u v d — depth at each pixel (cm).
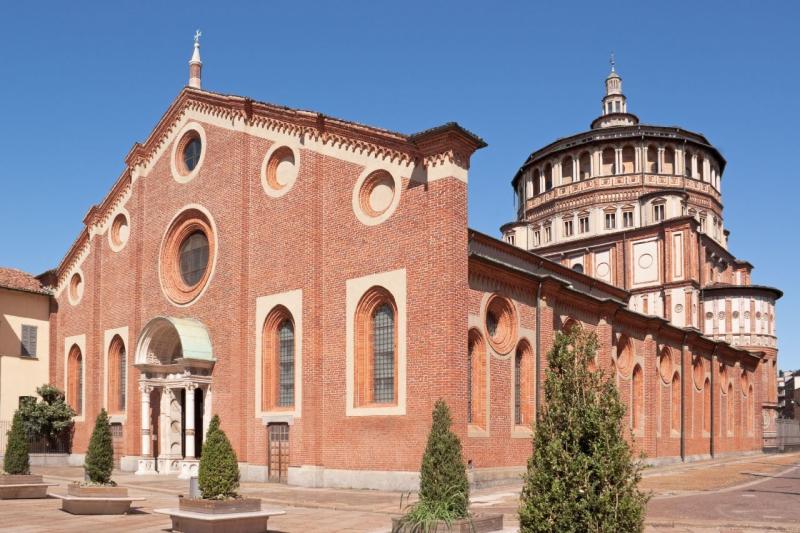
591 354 1202
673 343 4841
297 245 3098
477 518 1611
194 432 3375
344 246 2947
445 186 2650
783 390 16175
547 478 1129
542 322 3231
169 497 2661
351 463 2797
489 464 2841
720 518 2005
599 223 6234
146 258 3922
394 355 2759
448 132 2630
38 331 4441
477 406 2864
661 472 3781
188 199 3691
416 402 2639
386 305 2825
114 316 4075
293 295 3080
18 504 2373
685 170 6347
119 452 3919
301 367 2989
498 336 3044
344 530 1836
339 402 2872
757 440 6297
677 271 5838
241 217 3341
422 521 1573
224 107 3538
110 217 4209
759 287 6381
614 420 1136
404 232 2756
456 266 2622
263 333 3198
